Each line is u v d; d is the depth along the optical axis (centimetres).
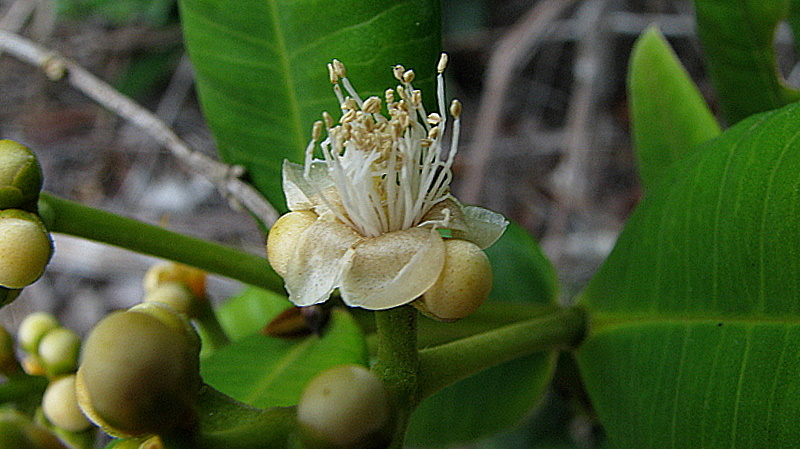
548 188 36
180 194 38
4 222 12
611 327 14
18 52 17
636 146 18
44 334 15
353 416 10
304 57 15
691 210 13
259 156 15
